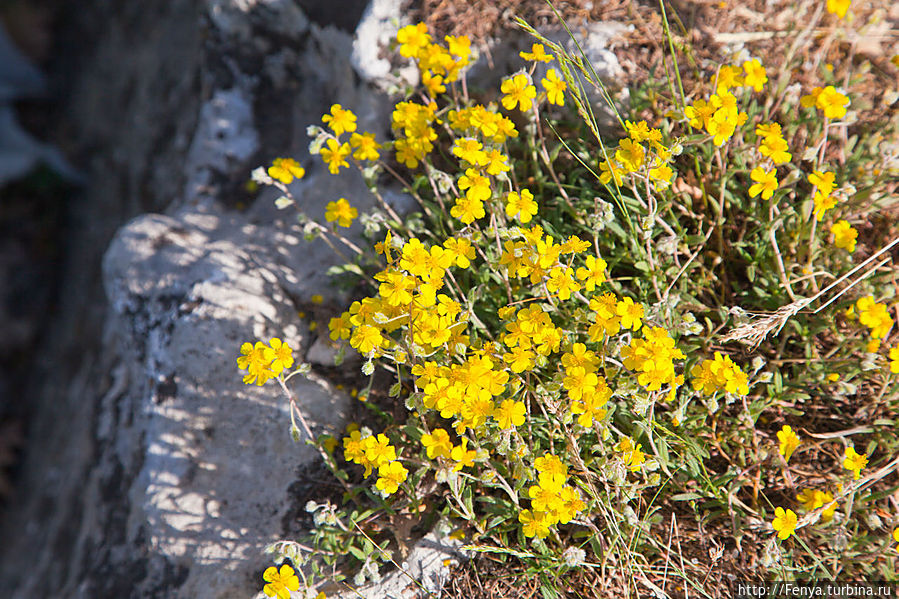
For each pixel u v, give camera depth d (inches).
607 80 101.4
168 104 177.8
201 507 106.9
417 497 91.8
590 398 73.4
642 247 92.0
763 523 82.8
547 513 74.7
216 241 124.5
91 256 213.9
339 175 127.3
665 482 82.4
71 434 174.4
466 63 90.5
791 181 82.4
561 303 89.9
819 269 91.5
